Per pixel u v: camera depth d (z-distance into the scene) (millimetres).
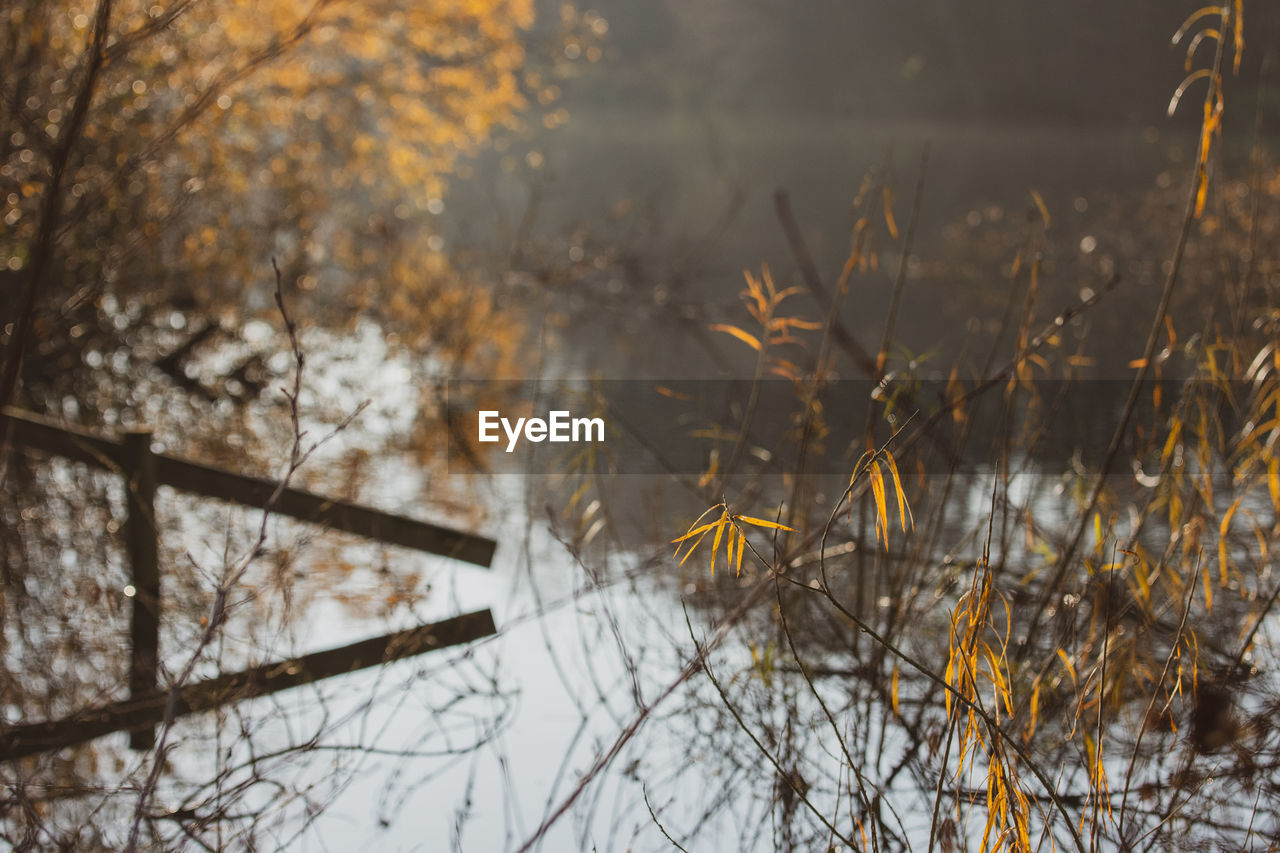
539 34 14742
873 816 2895
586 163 31703
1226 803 3305
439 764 3775
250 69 5047
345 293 12938
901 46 38219
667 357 12625
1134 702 3764
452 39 13195
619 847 3340
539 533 6547
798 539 4867
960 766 2740
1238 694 3596
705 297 16266
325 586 5484
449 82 13516
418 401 10172
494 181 26516
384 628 4926
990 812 2676
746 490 5258
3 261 7180
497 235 16812
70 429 4422
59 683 4188
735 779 3676
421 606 5254
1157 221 16250
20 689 4117
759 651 4398
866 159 31922
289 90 11859
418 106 13602
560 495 7285
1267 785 3316
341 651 4242
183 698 3707
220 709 3586
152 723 3781
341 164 13141
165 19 4074
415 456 8422
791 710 3758
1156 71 31703
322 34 11789
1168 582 3850
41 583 5266
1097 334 12305
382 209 14406
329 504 4559
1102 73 33406
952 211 22391
